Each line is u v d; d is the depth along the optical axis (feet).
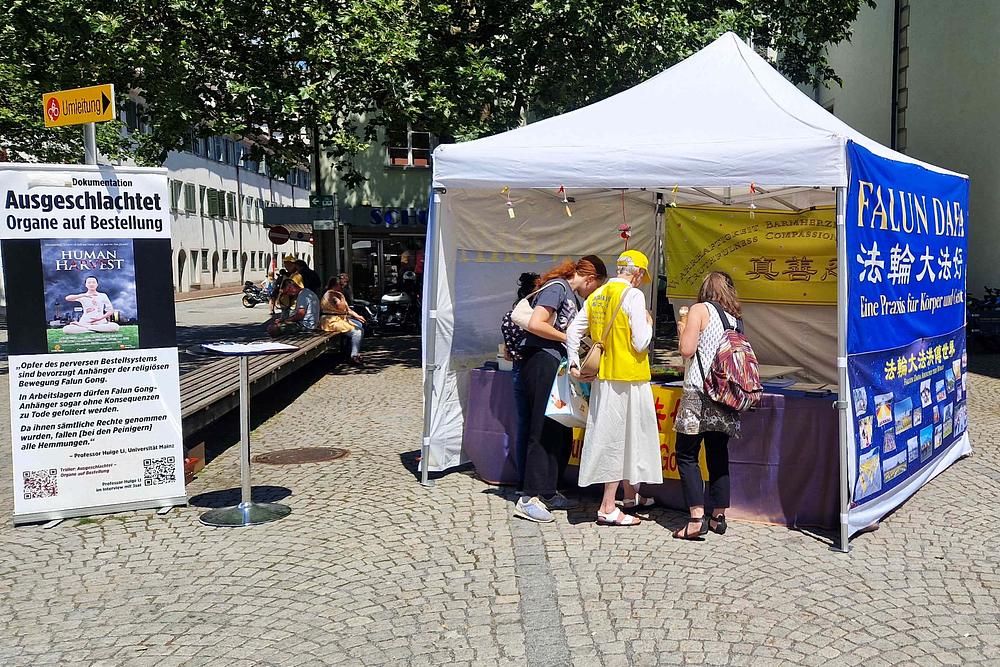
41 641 12.14
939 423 20.71
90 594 13.84
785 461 17.07
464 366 21.76
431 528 17.03
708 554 15.40
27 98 55.21
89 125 17.94
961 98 50.70
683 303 26.89
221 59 41.29
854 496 15.84
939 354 20.68
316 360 46.85
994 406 30.48
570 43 41.86
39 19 38.63
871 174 16.38
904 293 18.29
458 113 40.27
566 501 18.61
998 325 44.73
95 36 37.91
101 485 18.01
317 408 31.94
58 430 17.60
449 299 20.76
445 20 42.14
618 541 16.16
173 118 41.68
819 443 16.75
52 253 17.21
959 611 12.89
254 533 16.81
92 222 17.43
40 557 15.58
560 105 43.39
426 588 13.94
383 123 43.70
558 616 12.80
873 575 14.37
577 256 24.95
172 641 12.10
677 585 13.96
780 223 24.99
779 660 11.34
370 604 13.33
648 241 27.09
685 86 19.33
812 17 47.11
